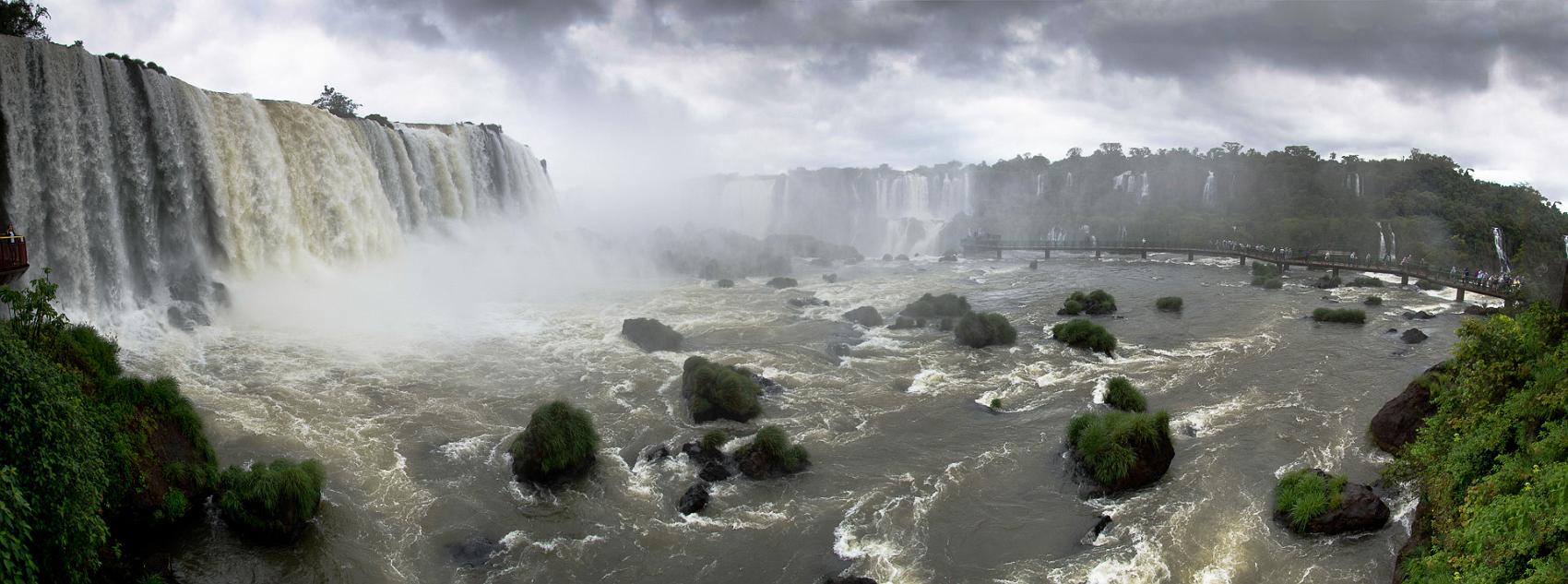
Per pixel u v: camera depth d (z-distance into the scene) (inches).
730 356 1752.0
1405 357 1752.0
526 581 879.1
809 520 1007.0
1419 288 2920.8
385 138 2588.6
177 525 911.7
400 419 1293.1
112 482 826.8
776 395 1473.9
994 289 2925.7
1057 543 952.3
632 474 1120.8
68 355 972.6
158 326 1663.4
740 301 2534.5
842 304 2506.2
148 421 951.0
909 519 1009.5
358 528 960.9
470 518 999.0
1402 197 5098.4
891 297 2679.6
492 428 1278.3
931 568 902.4
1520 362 900.0
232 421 1223.5
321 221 2269.9
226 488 945.5
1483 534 672.4
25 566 555.2
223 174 1972.2
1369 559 893.2
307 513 943.7
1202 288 2962.6
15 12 1907.0
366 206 2409.0
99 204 1669.5
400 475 1097.4
